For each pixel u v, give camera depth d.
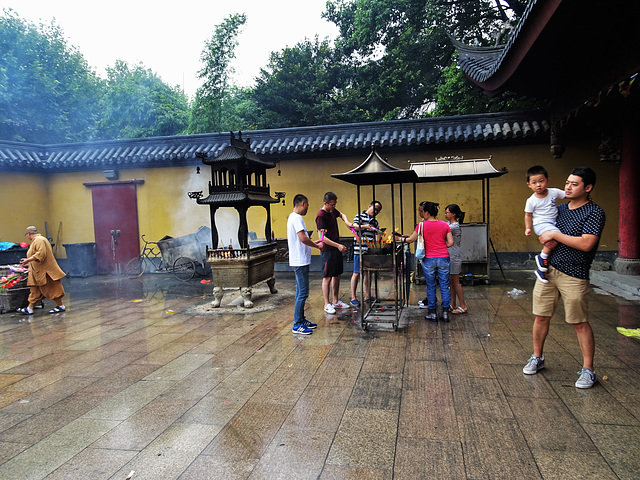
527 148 9.46
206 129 19.61
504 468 2.36
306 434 2.80
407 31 15.60
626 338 4.48
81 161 11.10
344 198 10.51
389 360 4.12
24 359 4.58
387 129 10.08
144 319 6.24
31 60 19.12
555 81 7.86
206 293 8.20
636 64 5.19
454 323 5.33
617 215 9.09
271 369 4.00
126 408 3.31
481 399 3.21
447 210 5.72
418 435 2.74
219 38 18.64
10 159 10.51
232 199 6.53
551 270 3.43
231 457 2.57
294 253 5.09
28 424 3.10
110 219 11.59
